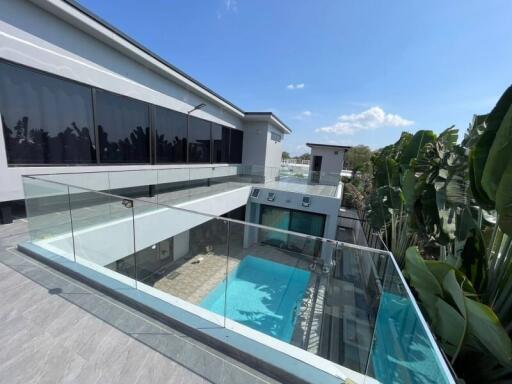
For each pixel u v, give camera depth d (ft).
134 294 7.23
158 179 19.57
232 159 39.42
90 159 16.78
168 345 5.68
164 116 23.56
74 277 8.15
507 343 6.29
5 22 11.81
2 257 9.16
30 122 13.26
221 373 5.04
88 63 16.06
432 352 3.94
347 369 5.27
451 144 13.05
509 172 6.73
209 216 10.75
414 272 9.16
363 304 9.20
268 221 31.14
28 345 5.32
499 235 10.16
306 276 10.78
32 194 9.95
